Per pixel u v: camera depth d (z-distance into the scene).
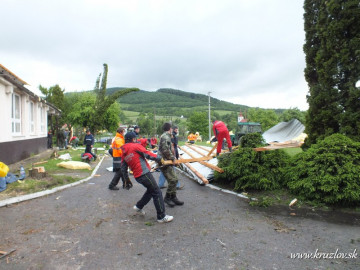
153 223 4.30
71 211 4.87
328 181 4.91
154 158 4.45
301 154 5.95
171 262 3.03
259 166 5.99
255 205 5.24
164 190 6.72
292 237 3.72
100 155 16.31
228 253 3.25
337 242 3.55
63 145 21.86
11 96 9.94
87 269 2.87
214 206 5.23
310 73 7.12
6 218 4.41
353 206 4.91
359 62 5.82
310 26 7.16
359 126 5.70
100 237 3.72
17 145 10.34
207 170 7.65
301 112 43.38
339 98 6.22
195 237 3.74
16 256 3.14
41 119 15.84
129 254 3.22
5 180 6.09
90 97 31.05
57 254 3.20
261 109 48.00
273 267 2.92
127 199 5.76
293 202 5.18
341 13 5.98
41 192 5.95
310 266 2.94
